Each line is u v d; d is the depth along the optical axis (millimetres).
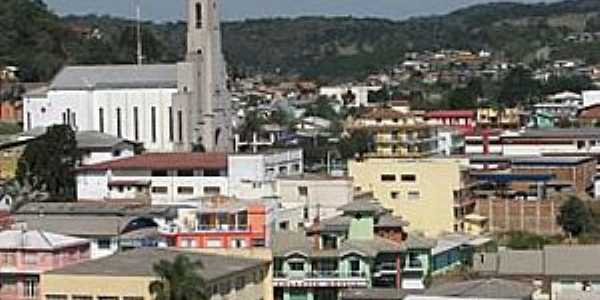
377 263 138375
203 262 113562
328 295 133625
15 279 121000
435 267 147375
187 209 160500
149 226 154375
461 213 190000
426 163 189125
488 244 167000
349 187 178500
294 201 176625
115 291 108062
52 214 161625
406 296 109625
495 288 109438
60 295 109938
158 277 104438
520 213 194875
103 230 146375
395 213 187875
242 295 116062
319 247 137125
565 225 188750
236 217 141750
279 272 134250
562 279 128625
